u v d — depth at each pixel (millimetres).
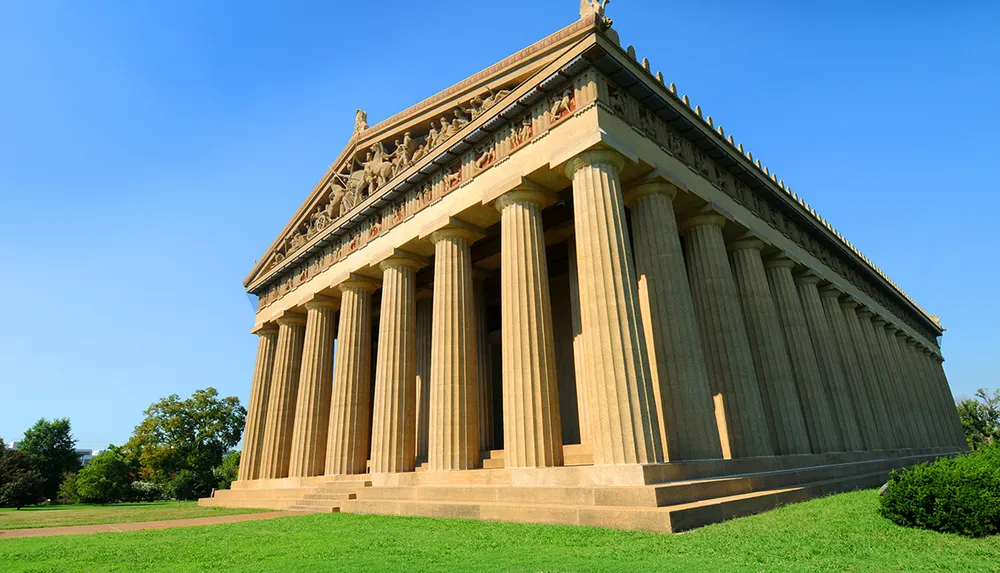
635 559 10523
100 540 17625
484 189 25953
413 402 29359
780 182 37156
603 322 19266
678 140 26750
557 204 29734
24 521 28172
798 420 26938
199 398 85375
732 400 24578
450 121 30609
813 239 38406
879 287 50062
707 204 26688
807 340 31078
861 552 10500
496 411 41094
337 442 31438
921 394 52438
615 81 23641
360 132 36688
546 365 21516
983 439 98625
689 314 22500
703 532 12930
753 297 29000
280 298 43594
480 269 37531
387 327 30172
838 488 22188
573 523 15227
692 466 18688
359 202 35594
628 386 18344
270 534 17219
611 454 17812
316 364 37094
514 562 10648
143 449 81500
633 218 24672
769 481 20156
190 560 12859
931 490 12438
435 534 14930
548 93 24141
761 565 9680
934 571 9039
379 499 24312
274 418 39375
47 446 96938
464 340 25594
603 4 23203
